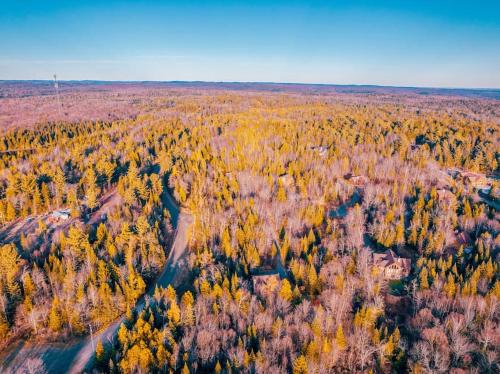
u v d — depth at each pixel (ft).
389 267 302.04
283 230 377.30
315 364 202.18
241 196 453.58
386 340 223.71
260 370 199.72
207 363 215.51
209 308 257.55
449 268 300.61
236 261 320.70
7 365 230.68
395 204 430.20
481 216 388.78
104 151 590.55
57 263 292.20
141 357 208.44
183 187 472.03
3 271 282.77
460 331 224.33
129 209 402.72
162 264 332.39
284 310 251.80
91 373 216.95
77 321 252.62
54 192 443.32
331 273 284.82
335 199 464.65
